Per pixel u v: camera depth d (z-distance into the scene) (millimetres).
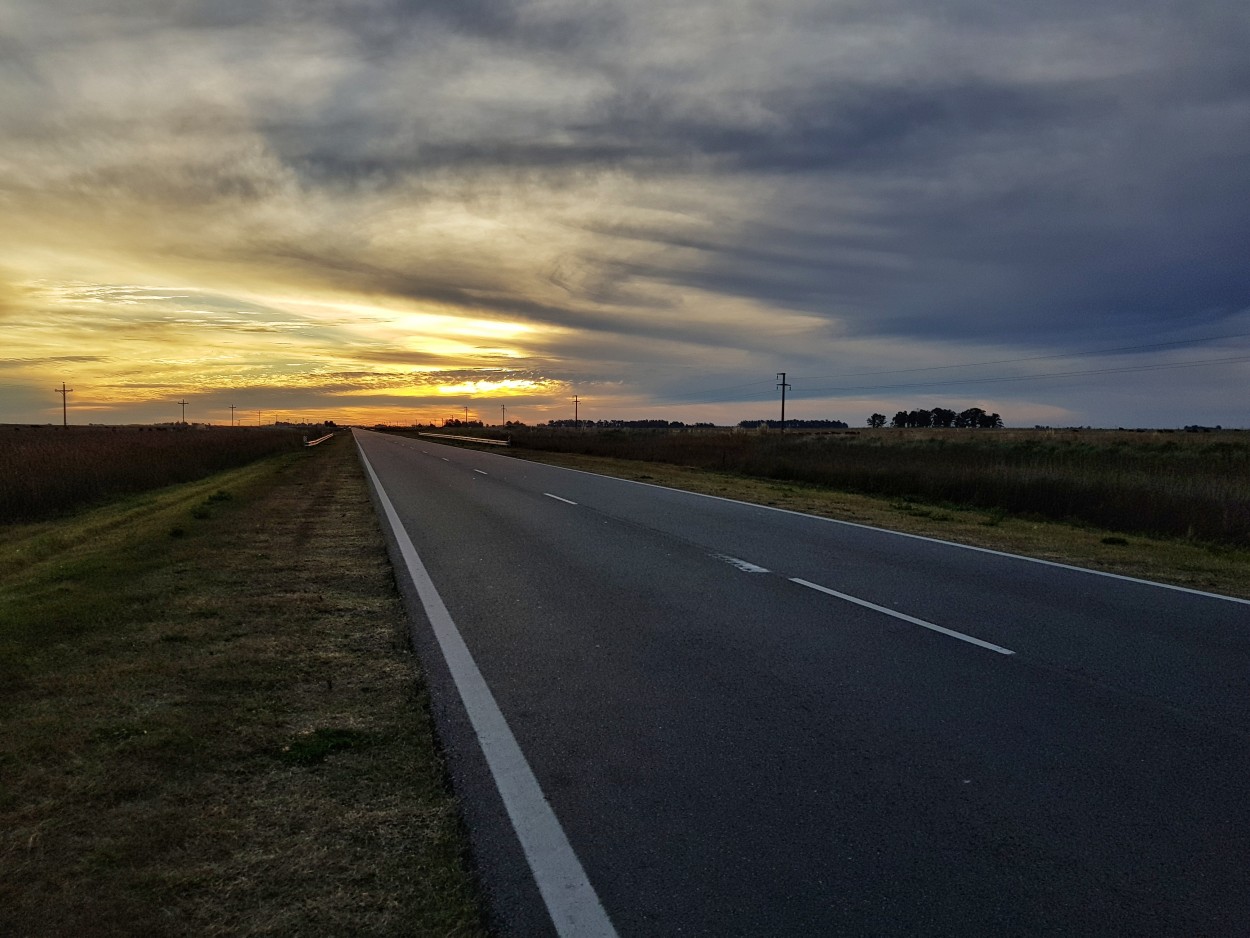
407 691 5074
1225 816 3441
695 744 4227
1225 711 4680
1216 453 30750
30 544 11609
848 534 12031
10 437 26281
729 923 2729
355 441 71062
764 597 7719
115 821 3400
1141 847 3193
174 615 6938
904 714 4637
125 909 2791
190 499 17734
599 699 4918
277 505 16156
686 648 6000
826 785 3744
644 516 14203
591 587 8219
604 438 57500
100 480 19766
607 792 3691
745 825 3383
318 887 2949
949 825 3371
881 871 3033
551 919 2760
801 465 25203
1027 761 3996
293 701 4875
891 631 6465
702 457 32281
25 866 3047
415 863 3113
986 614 7039
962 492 18953
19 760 3975
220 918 2756
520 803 3588
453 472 26594
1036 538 12023
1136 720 4543
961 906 2814
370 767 3967
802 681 5223
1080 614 7055
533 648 6027
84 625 6531
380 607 7371
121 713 4613
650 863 3102
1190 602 7562
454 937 2666
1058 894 2879
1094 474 17156
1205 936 2646
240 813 3488
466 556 10117
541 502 16641
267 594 7848
